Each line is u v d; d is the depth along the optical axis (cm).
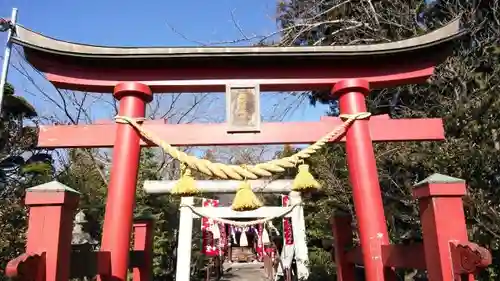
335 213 607
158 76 495
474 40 814
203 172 459
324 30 1050
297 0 1072
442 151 598
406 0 948
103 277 414
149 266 592
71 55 469
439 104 795
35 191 313
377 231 440
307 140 490
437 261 291
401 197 766
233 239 2264
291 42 966
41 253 297
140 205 1003
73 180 928
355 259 521
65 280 311
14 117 820
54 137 482
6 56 589
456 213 297
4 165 796
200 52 476
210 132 486
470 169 551
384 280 423
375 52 489
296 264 1055
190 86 497
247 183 461
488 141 554
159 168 1235
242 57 483
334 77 507
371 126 496
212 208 1082
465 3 875
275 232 1555
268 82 499
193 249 1380
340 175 930
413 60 507
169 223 1159
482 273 543
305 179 459
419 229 726
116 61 480
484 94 610
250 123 484
